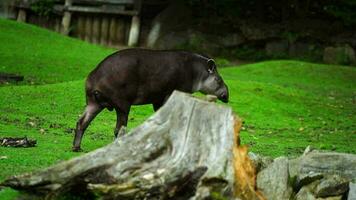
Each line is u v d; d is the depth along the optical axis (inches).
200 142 347.6
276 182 364.8
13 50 1076.5
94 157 348.5
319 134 722.8
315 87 1066.1
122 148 351.6
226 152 343.0
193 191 341.1
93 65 1057.5
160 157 350.3
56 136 589.0
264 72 1165.1
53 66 1013.2
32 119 669.3
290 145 637.3
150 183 339.3
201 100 357.7
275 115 804.6
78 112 732.0
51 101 768.3
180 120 355.6
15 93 791.1
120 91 502.0
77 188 350.0
